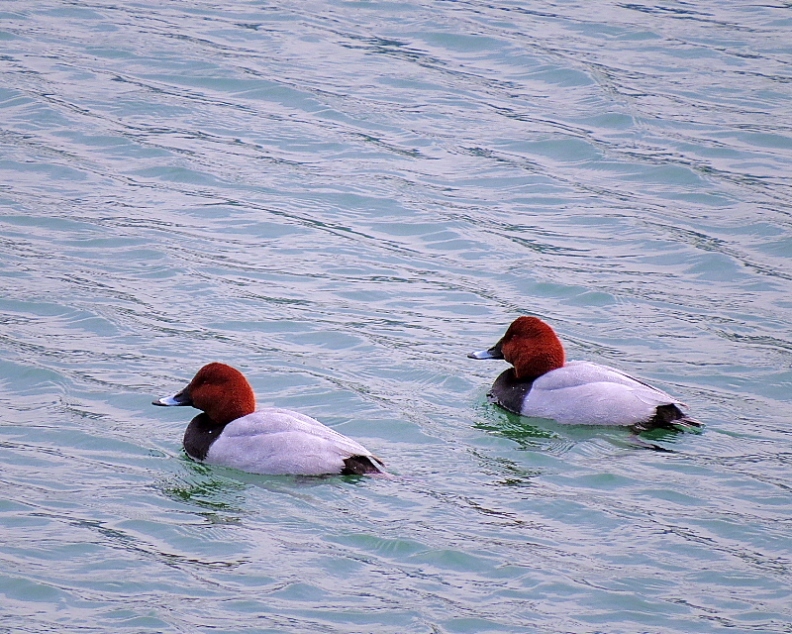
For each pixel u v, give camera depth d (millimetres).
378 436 13195
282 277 17188
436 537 11102
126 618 9820
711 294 17109
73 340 15141
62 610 9922
